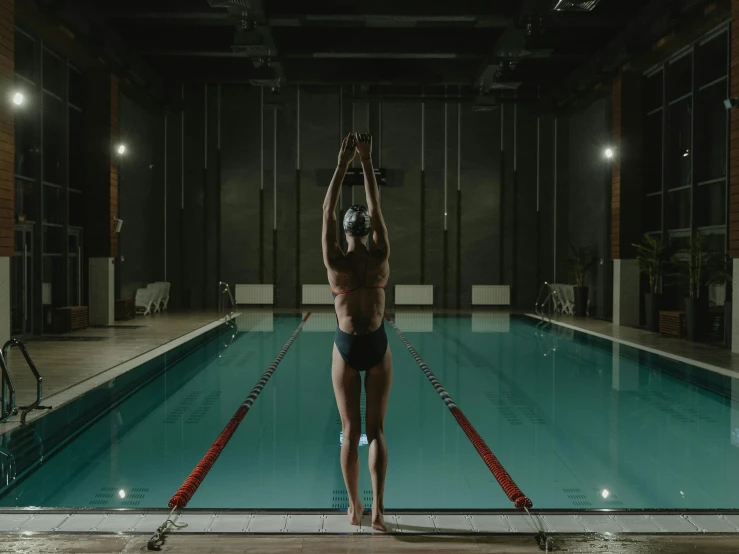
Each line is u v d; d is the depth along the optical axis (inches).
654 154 544.1
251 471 182.2
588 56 574.6
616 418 243.1
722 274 408.2
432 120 729.0
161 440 210.8
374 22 478.3
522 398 276.2
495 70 557.6
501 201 733.3
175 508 126.3
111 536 117.6
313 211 729.0
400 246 730.8
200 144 724.7
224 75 666.8
